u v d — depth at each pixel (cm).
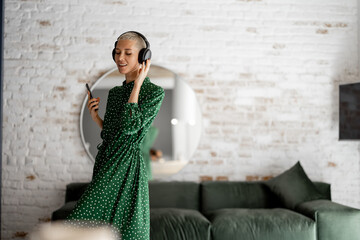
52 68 352
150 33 360
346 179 369
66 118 352
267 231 270
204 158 360
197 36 364
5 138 347
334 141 369
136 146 179
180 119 358
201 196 334
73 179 350
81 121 350
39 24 352
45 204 347
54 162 350
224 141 363
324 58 372
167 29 362
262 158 365
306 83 370
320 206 285
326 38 373
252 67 367
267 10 371
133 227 168
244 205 328
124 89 189
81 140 352
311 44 372
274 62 369
